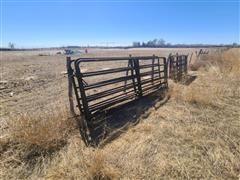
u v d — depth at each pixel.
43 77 12.85
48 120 4.15
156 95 7.23
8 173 3.12
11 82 10.81
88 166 3.16
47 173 3.12
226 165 3.26
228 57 16.05
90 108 4.73
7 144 3.71
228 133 4.31
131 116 5.30
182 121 4.94
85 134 4.21
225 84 8.80
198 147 3.79
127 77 5.92
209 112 5.52
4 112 5.87
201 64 15.66
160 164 3.28
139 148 3.72
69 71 4.30
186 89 7.06
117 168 3.17
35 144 3.62
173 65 10.16
